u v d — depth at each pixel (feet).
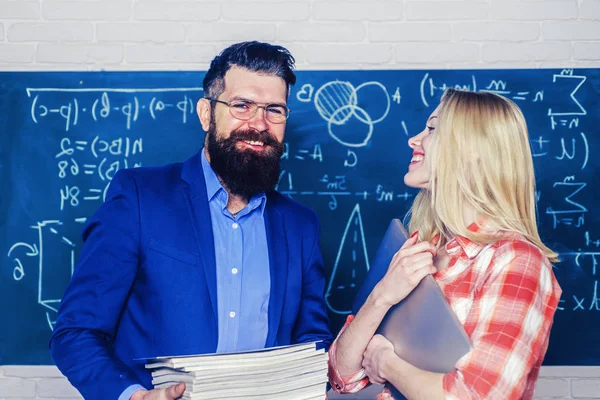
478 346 3.98
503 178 4.50
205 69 8.04
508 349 3.91
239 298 5.12
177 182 5.29
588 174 7.91
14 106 7.98
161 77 8.02
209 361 3.98
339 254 7.95
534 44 8.02
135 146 7.98
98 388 4.42
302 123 7.98
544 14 8.04
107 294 4.80
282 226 5.50
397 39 8.04
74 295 4.82
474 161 4.53
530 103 7.97
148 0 8.06
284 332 5.24
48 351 7.85
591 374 7.76
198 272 4.97
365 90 8.01
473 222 4.58
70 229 7.93
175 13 8.06
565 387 7.77
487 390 3.85
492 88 7.98
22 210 7.93
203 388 3.91
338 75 8.02
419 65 8.03
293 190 7.97
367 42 8.04
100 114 8.00
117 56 8.04
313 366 4.31
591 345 7.79
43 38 8.04
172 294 4.90
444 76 8.00
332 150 7.98
